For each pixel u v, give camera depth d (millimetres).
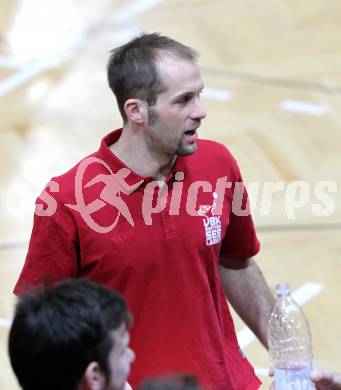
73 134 22484
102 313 7500
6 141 22344
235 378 10578
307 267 17578
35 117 23312
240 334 15805
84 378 7461
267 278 17234
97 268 9922
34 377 7473
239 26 27094
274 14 27719
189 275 10094
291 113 22969
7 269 17844
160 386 6152
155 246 9898
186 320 10070
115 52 10000
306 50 25828
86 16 27938
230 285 11328
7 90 24578
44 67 25516
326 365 14828
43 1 28922
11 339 7547
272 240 18469
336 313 16219
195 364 10078
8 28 27469
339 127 22406
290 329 10000
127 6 28484
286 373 9305
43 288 7773
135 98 9742
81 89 24391
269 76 24688
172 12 27969
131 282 9938
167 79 9617
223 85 24234
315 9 27969
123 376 7742
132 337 10078
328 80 24438
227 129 22281
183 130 9773
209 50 25922
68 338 7367
